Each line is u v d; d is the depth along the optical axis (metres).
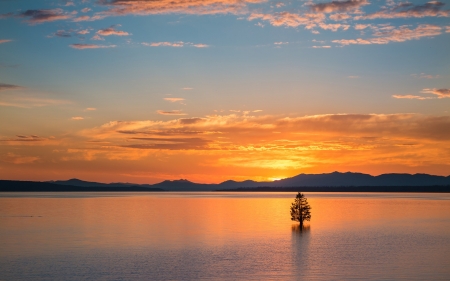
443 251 73.62
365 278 55.25
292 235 95.25
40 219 133.75
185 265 62.75
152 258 67.75
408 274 57.16
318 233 98.94
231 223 122.88
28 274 57.50
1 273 57.97
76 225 115.75
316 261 65.50
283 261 65.50
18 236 92.56
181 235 95.06
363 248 76.81
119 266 62.09
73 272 58.47
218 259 67.12
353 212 170.12
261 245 80.56
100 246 79.31
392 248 76.94
